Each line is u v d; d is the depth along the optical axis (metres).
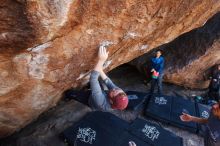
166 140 5.48
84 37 2.92
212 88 7.88
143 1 2.81
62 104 6.27
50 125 5.69
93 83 3.14
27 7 2.11
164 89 8.23
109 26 2.95
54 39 2.67
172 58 8.05
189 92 8.34
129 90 7.68
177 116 6.48
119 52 3.91
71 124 5.80
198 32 7.80
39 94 3.81
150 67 7.59
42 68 3.11
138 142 5.32
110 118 5.79
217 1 3.80
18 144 5.14
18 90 3.44
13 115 4.20
